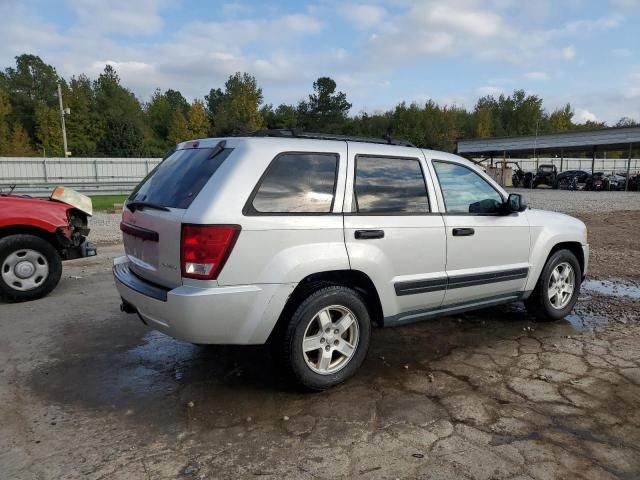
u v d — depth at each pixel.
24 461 2.88
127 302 3.95
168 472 2.79
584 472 2.78
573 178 36.62
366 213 3.85
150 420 3.35
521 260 4.96
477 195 4.64
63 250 6.44
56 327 5.20
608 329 5.21
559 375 4.05
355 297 3.78
